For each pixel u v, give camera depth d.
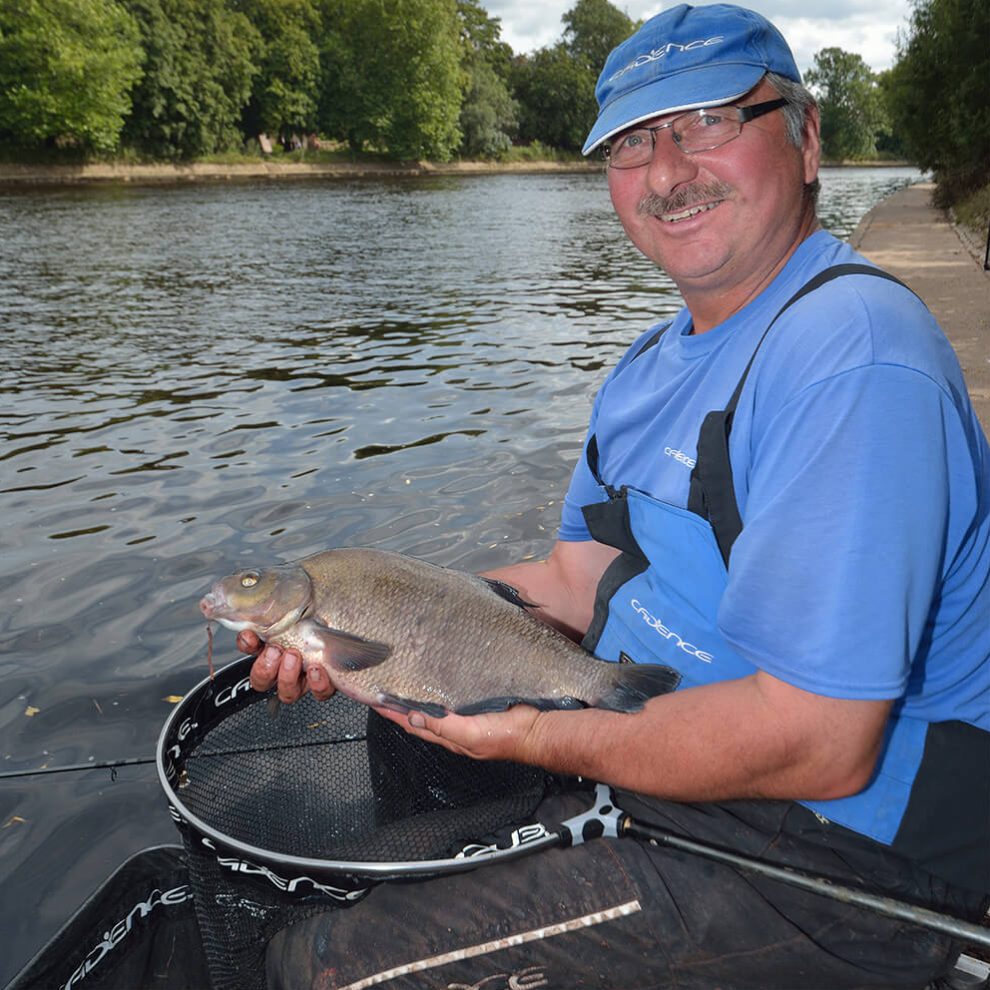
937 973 0.73
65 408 3.64
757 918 0.72
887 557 0.64
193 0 22.25
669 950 0.74
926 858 0.71
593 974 0.75
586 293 6.69
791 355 0.70
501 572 1.10
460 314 5.80
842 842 0.72
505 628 0.86
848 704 0.65
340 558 0.93
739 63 0.79
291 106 25.95
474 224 12.32
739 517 0.75
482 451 2.99
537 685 0.83
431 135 28.59
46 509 2.56
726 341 0.80
